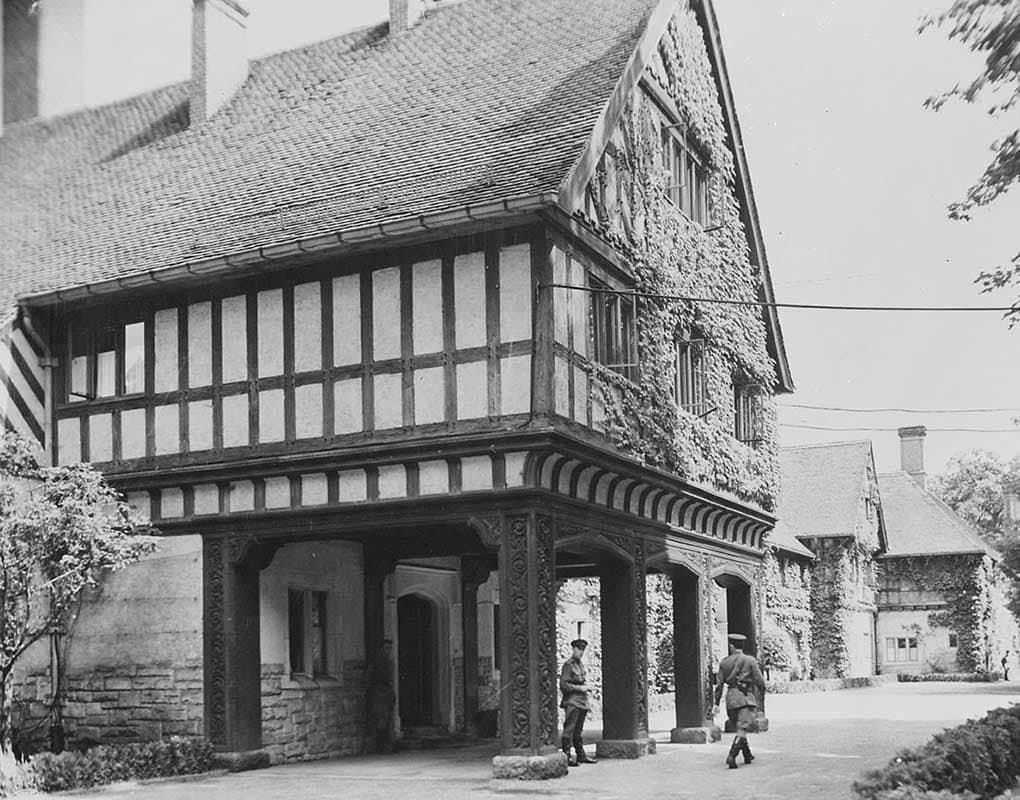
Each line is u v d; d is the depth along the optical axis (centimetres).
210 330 1467
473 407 1299
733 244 1959
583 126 1362
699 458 1731
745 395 2066
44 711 1526
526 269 1291
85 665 1522
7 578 1294
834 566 4306
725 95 1909
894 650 4728
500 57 1659
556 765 1259
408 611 1914
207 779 1341
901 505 4934
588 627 2359
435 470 1315
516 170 1318
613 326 1478
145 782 1296
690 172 1814
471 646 1897
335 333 1386
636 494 1536
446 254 1333
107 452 1519
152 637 1487
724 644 2922
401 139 1545
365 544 1706
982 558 4650
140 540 1363
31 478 1409
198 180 1722
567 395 1320
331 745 1590
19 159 1991
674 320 1670
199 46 1931
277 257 1369
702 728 1725
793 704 2791
